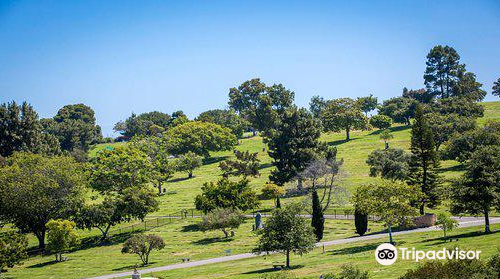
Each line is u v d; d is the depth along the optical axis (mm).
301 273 42250
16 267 65500
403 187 53719
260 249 49031
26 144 139375
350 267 34438
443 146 115562
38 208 76938
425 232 57344
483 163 51719
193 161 133375
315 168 87062
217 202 82938
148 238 60906
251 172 105938
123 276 54219
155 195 84812
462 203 52031
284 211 49031
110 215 79312
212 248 65750
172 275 50438
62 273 59781
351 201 58594
